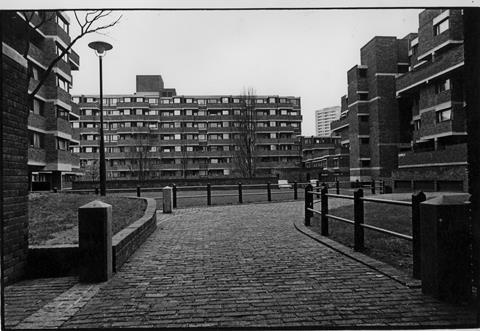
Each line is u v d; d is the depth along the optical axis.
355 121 44.88
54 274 5.71
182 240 8.55
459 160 25.41
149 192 26.66
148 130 75.00
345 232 8.71
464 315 3.88
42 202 12.88
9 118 5.24
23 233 5.57
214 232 9.70
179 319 3.90
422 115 32.97
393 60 42.62
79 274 5.27
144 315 4.02
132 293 4.74
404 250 6.66
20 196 5.52
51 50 34.19
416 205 4.98
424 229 4.45
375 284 4.92
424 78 31.19
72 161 38.81
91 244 5.29
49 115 34.69
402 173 30.67
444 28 30.47
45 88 34.50
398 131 42.25
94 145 76.00
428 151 29.05
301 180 49.91
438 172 25.73
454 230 4.25
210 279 5.32
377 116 42.06
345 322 3.75
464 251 4.25
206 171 76.00
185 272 5.72
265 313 4.02
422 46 33.00
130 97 78.94
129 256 6.77
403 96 38.03
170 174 74.88
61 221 9.21
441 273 4.25
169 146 76.12
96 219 5.32
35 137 33.16
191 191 27.56
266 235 9.10
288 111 79.62
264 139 75.56
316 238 8.29
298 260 6.38
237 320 3.85
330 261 6.25
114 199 14.59
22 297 4.69
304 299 4.41
